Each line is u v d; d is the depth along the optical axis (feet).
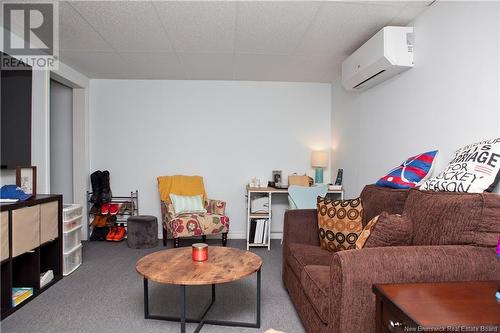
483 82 5.84
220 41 9.99
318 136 15.03
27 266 8.20
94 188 13.87
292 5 7.68
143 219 12.91
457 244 4.71
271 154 14.96
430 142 7.41
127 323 6.74
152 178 14.70
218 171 14.87
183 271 5.91
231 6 7.75
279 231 15.03
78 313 7.18
